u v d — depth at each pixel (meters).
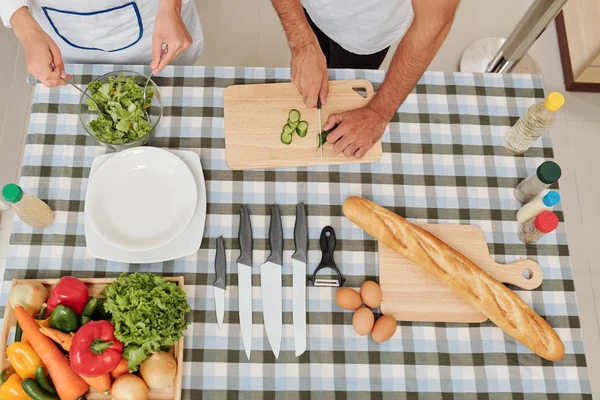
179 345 1.07
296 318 1.13
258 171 1.24
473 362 1.13
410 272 1.17
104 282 1.12
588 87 2.35
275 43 2.39
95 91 1.17
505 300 1.11
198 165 1.22
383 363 1.12
